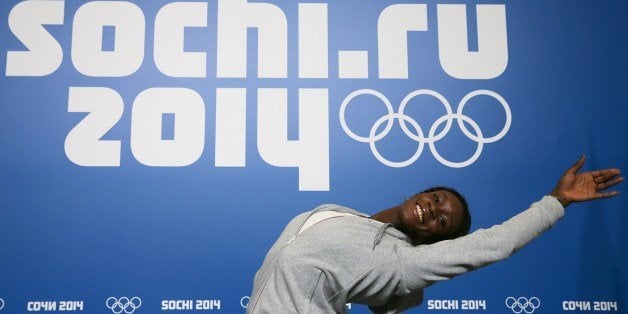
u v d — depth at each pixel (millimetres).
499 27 3414
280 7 3418
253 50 3383
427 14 3418
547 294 3199
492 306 3184
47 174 3240
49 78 3328
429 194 2176
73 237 3188
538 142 3330
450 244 1988
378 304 2092
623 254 3236
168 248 3197
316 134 3316
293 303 1942
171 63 3359
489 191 3283
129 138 3285
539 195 3285
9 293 3127
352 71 3375
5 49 3344
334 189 3273
